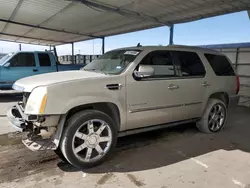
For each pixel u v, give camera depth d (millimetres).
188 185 2732
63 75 3420
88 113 3055
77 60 19672
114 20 10141
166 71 3920
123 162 3330
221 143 4227
